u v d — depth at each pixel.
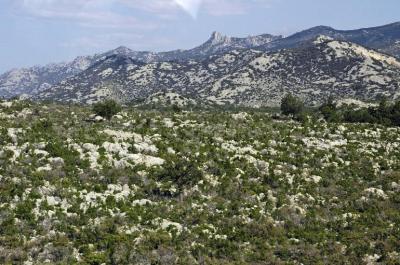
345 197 47.34
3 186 38.06
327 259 34.28
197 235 35.94
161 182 44.16
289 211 42.22
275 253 35.03
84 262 30.02
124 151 49.81
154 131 63.59
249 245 35.81
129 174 44.28
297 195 45.94
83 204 37.81
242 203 42.53
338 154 60.28
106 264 30.33
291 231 38.72
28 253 30.45
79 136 54.56
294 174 51.03
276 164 53.12
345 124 85.50
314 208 43.94
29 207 35.41
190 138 61.53
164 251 32.62
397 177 52.62
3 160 43.31
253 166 51.34
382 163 57.16
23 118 69.75
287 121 91.94
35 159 44.19
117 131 60.41
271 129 75.31
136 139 56.59
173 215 38.50
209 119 85.06
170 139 58.94
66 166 43.75
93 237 33.06
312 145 63.56
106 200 38.88
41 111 82.12
